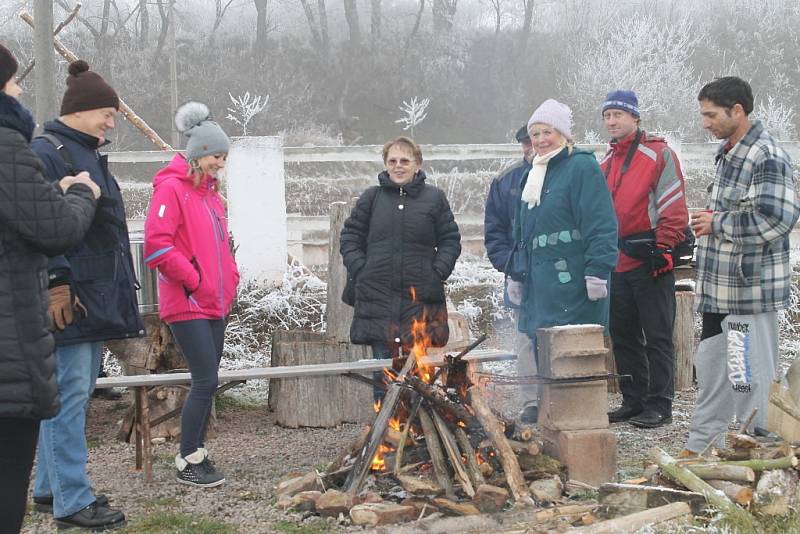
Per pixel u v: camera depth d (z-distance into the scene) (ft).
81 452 12.49
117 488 14.55
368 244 17.30
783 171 13.89
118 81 104.06
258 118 99.25
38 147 12.04
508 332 26.76
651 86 90.33
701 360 14.75
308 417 19.01
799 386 13.30
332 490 13.05
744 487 12.07
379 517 12.32
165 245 13.80
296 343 19.12
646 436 17.75
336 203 20.54
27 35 103.40
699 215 14.25
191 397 14.40
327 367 16.07
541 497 12.92
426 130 105.50
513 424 14.43
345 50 110.73
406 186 17.20
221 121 99.66
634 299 18.84
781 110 85.66
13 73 9.52
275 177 26.91
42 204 9.20
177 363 18.71
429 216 17.11
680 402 21.13
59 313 11.66
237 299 25.67
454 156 34.24
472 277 28.63
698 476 12.58
